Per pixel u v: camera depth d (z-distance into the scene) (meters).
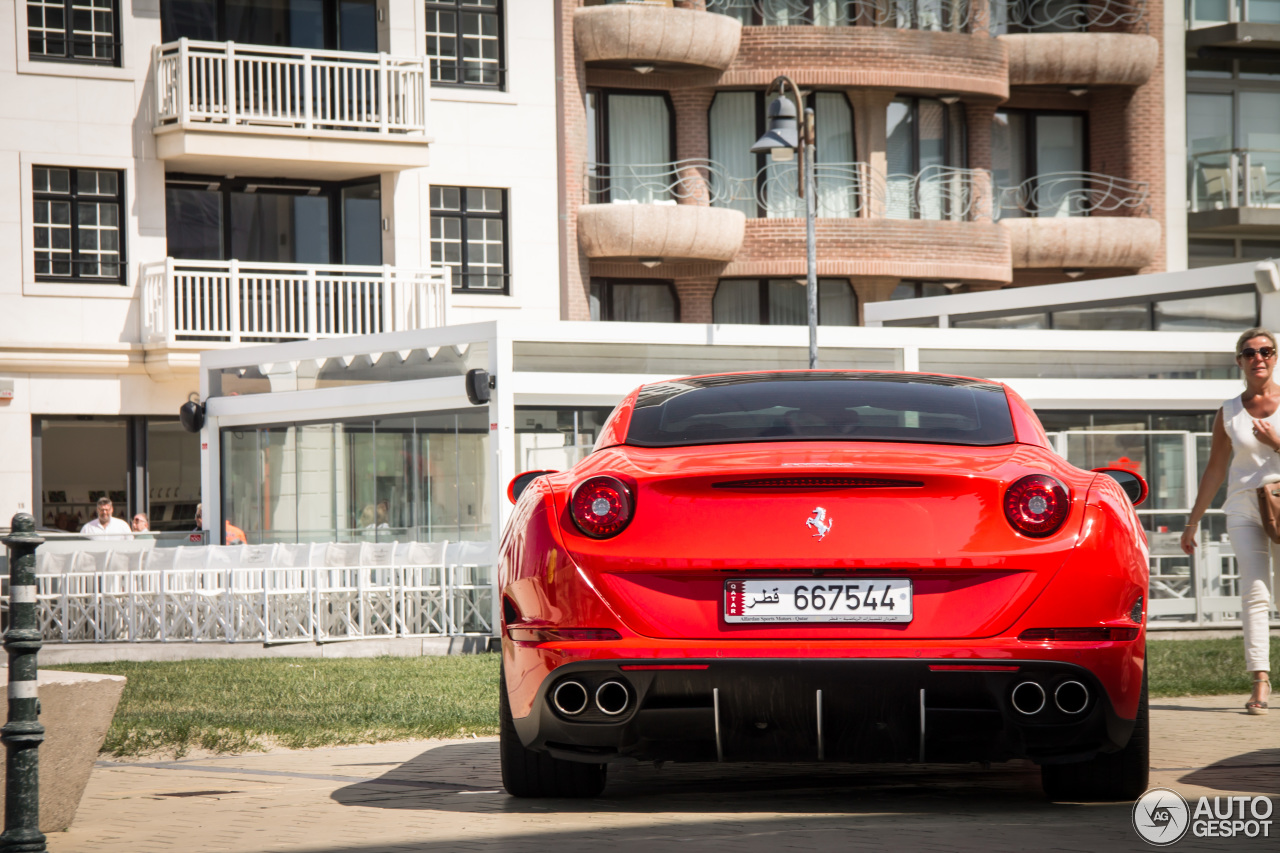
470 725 11.20
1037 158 47.53
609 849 5.87
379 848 6.04
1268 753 8.79
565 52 40.84
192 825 6.93
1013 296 28.91
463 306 39.34
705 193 43.38
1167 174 47.34
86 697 7.07
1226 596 22.11
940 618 6.29
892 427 7.16
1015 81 46.03
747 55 43.06
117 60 36.31
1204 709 11.60
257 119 36.28
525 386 22.59
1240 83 49.06
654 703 6.41
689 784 8.02
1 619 24.55
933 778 8.19
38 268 35.44
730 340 24.20
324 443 25.94
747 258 42.97
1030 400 23.62
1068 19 47.25
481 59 40.03
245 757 10.13
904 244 43.06
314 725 11.65
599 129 42.97
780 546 6.36
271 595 20.86
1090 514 6.48
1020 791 7.63
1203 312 25.89
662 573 6.41
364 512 25.11
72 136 35.69
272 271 38.31
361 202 39.31
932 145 45.75
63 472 35.59
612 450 7.17
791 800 7.34
